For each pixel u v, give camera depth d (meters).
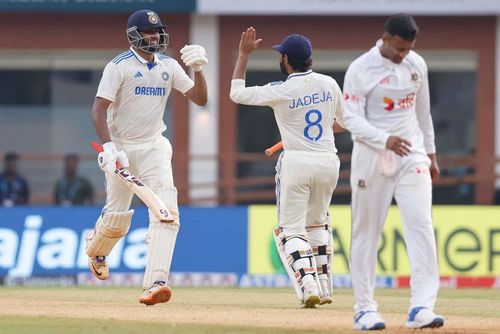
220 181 68.69
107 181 32.72
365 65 25.48
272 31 73.25
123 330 26.36
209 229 53.72
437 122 73.94
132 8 72.06
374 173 25.53
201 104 32.50
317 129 32.09
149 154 31.91
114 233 33.44
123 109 31.70
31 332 26.20
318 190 32.59
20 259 53.78
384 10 72.12
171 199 31.73
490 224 53.03
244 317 29.06
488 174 68.00
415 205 25.52
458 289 48.72
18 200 64.50
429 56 73.81
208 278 53.38
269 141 73.50
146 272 31.64
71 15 73.75
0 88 74.06
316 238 33.38
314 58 73.62
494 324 28.05
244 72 32.06
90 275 53.41
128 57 31.59
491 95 73.69
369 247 25.92
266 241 53.41
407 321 25.58
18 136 74.19
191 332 25.91
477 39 73.62
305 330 25.98
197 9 71.75
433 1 72.19
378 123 25.69
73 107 74.19
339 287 50.25
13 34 73.69
